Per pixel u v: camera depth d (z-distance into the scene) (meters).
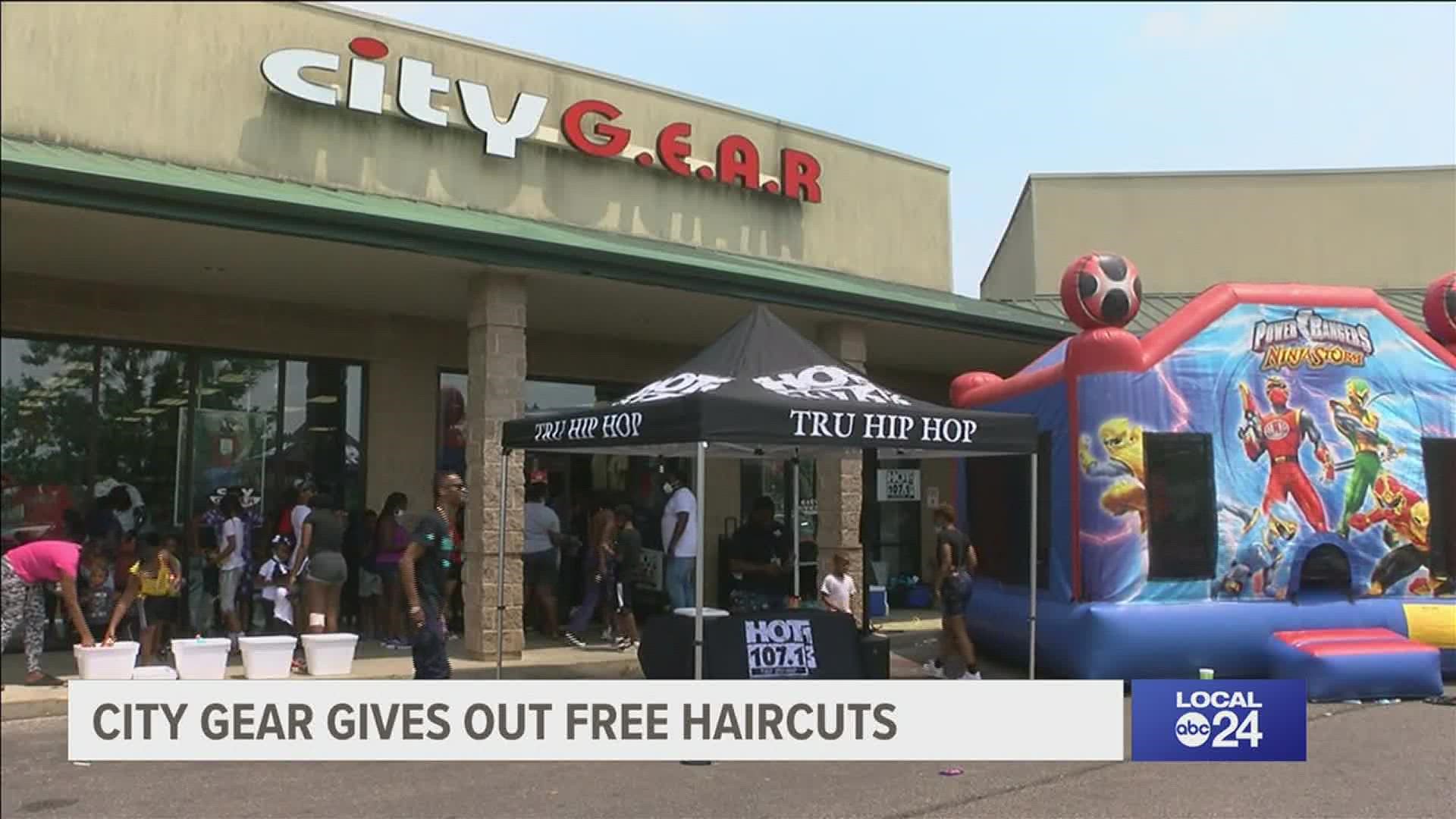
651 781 6.24
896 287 14.74
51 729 7.63
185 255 9.78
